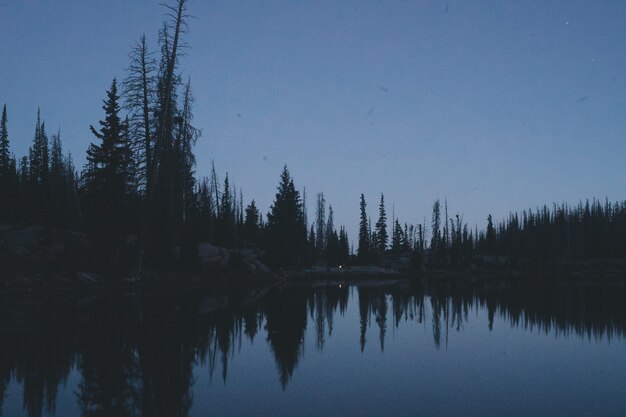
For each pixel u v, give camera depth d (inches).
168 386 395.2
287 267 2805.1
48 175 2183.8
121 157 1443.2
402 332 744.3
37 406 339.3
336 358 531.5
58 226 2007.9
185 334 634.2
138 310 863.7
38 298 1048.8
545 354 569.6
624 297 1478.8
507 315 997.8
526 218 5108.3
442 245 4229.8
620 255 4384.8
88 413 325.1
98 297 1088.2
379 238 4217.5
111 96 1488.7
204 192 2751.0
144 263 1509.6
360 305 1209.4
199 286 1565.0
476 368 487.2
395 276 3309.5
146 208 1240.2
